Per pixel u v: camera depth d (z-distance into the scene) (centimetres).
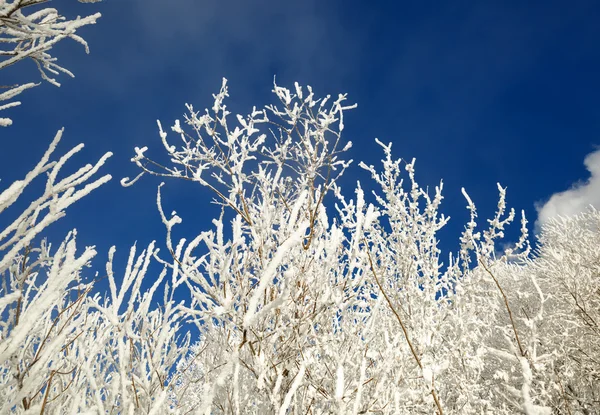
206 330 266
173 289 199
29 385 115
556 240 1088
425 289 348
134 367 198
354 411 179
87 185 127
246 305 242
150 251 187
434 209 378
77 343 191
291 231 167
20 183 108
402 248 368
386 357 243
